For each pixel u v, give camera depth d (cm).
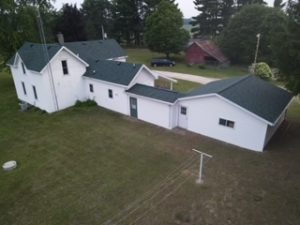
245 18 4019
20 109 2231
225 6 6122
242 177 1213
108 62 2258
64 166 1355
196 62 4328
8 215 1034
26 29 2858
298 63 1381
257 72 3222
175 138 1616
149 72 2123
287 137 1617
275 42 1459
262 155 1396
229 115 1463
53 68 1997
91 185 1195
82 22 4588
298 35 1349
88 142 1600
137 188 1163
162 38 4284
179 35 4300
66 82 2125
